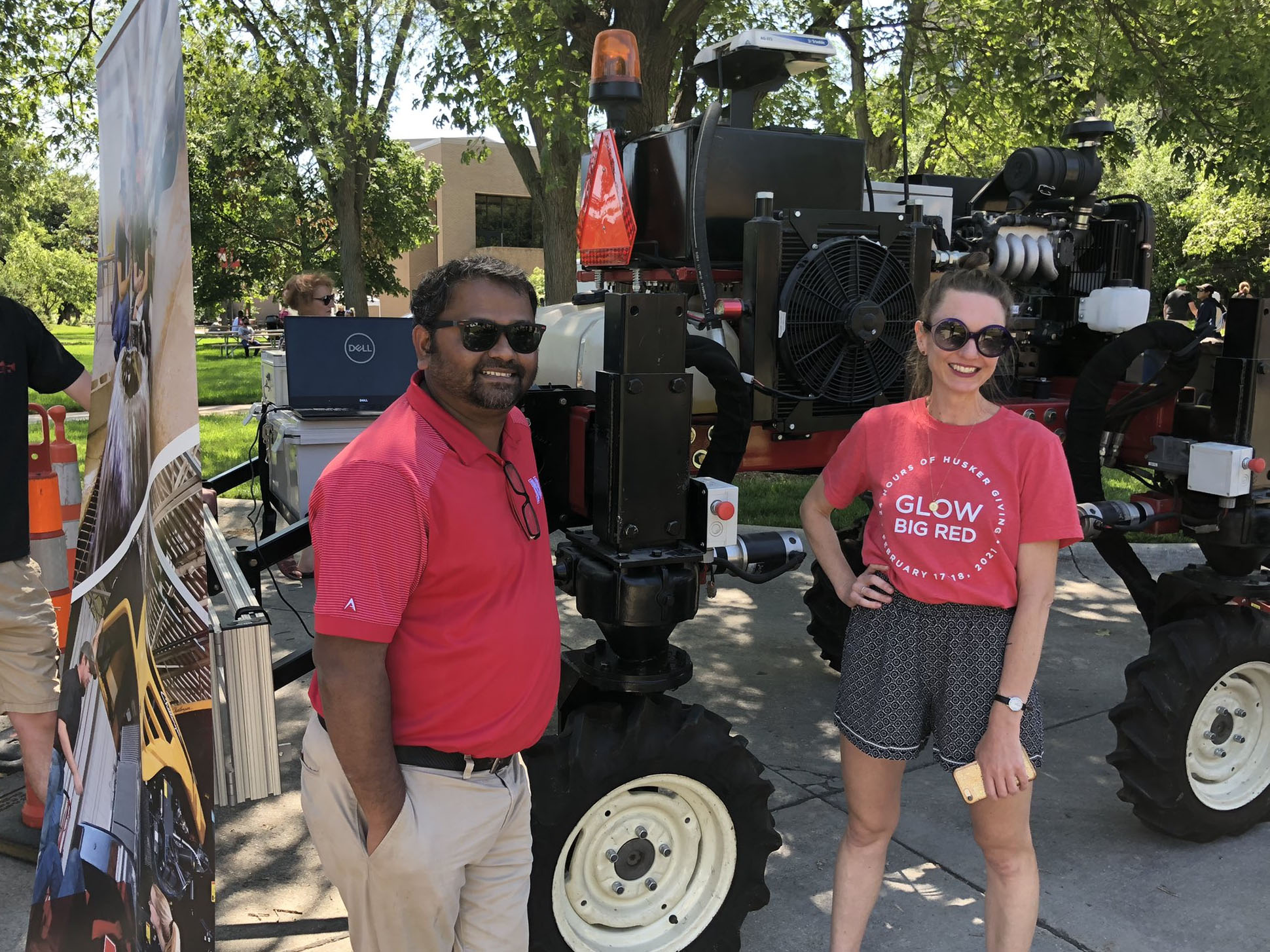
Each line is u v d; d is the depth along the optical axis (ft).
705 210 9.90
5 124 43.93
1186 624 10.64
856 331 9.80
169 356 5.28
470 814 5.83
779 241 9.63
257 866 10.12
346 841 5.71
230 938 7.97
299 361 13.58
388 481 5.28
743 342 9.82
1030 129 34.58
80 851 6.99
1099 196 13.47
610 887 8.31
